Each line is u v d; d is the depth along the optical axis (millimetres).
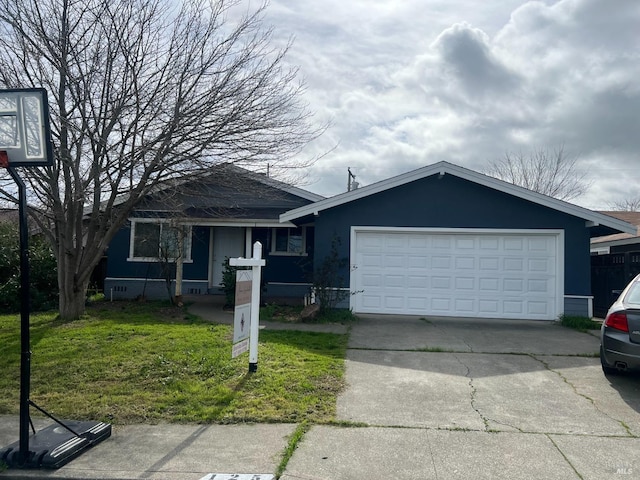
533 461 4730
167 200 12000
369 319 12305
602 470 4562
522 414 5922
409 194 13086
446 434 5328
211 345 8648
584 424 5641
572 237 12672
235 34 13984
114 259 16312
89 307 13672
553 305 12695
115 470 4531
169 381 6836
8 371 7352
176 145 10758
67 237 11250
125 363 7633
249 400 6195
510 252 12875
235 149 11219
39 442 4871
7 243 13727
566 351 8984
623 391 6773
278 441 5125
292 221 14852
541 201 12609
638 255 13648
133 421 5707
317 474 4441
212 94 11016
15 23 10008
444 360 8242
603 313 15555
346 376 7250
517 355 8664
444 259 13016
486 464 4664
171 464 4633
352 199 13023
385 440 5164
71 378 7012
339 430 5410
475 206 12930
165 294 16297
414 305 13031
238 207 15273
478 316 12891
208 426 5543
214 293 16953
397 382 7039
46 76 10328
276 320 11828
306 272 14117
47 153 4715
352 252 13078
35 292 13273
